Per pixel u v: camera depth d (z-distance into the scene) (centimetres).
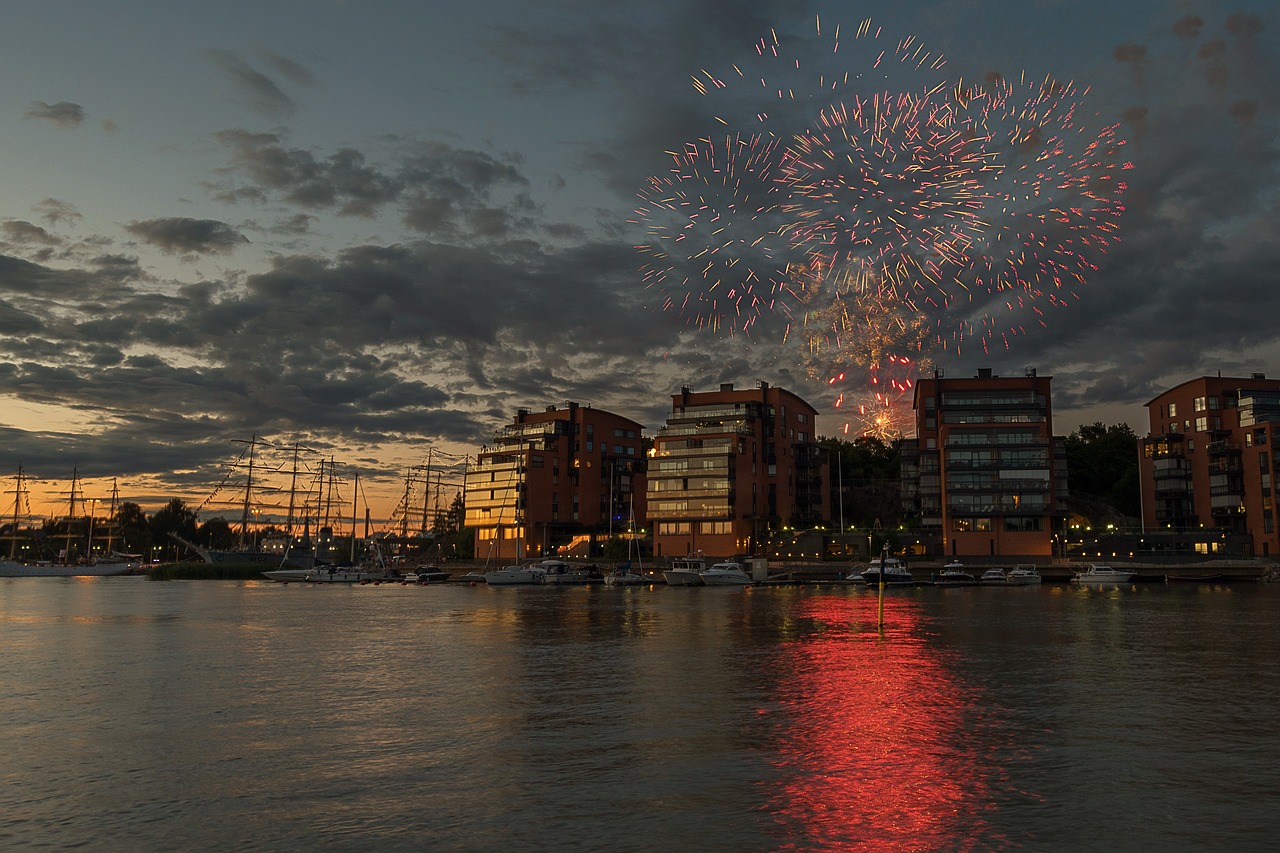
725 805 2202
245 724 3212
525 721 3212
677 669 4481
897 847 1911
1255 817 2091
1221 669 4359
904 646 5391
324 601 11725
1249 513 15475
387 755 2728
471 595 13088
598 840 1972
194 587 17638
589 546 19525
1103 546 15188
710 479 17788
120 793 2359
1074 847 1908
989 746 2766
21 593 15088
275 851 1936
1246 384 16225
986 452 15938
